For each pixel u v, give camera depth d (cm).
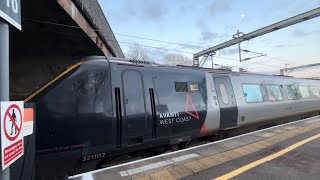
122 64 705
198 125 859
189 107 835
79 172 609
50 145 559
